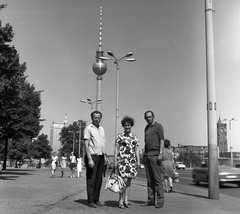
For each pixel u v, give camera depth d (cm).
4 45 1585
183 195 1022
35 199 774
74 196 859
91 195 682
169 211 665
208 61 923
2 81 1546
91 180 686
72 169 2177
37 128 3056
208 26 937
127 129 721
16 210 605
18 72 1656
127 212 635
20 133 2541
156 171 732
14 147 6256
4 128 2258
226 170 1595
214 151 897
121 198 698
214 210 691
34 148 8125
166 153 1152
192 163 8125
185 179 2233
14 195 857
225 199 902
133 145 716
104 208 677
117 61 2580
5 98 1617
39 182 1446
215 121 902
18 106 2150
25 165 6291
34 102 3086
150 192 748
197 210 686
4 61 1557
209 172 900
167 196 984
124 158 706
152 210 675
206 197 953
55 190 1031
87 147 688
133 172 704
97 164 697
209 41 931
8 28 1570
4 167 3331
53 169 2144
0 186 1152
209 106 906
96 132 705
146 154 755
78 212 605
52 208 638
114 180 690
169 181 1157
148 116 764
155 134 753
